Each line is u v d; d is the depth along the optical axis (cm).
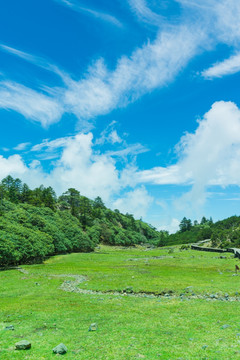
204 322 2245
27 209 13912
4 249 6981
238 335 1811
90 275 5928
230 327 2042
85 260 10125
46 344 1803
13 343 1836
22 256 8206
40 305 3152
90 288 4347
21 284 4756
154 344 1709
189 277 5206
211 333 1911
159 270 6384
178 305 3012
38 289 4278
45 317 2597
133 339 1833
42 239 10012
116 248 18750
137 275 5638
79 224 17700
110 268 7200
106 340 1841
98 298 3591
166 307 2941
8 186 18250
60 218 15350
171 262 8300
